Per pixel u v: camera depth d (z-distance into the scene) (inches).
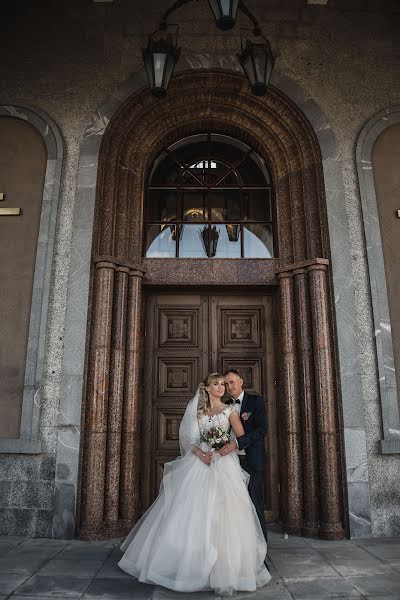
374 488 180.7
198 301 222.7
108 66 228.5
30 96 224.2
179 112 233.5
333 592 118.9
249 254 225.5
